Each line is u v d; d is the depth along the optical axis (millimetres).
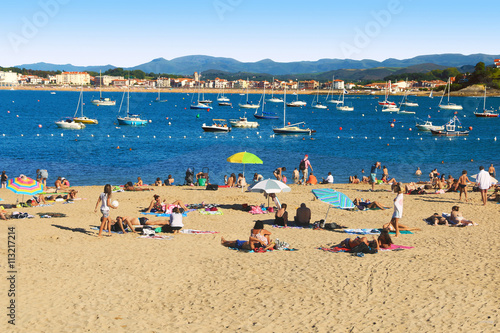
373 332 9336
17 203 23734
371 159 57812
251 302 10953
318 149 68125
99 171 46000
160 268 13461
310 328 9508
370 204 24406
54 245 15719
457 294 11445
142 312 10258
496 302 10930
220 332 9289
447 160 57312
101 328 9312
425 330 9430
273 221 21266
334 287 11969
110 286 11852
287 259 14570
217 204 25531
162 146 68375
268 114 133875
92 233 17797
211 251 15523
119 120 103500
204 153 61438
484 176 24688
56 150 60719
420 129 100062
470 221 20078
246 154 27078
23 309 10047
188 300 11062
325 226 19688
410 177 45594
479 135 91812
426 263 14086
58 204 24812
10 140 71188
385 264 13977
